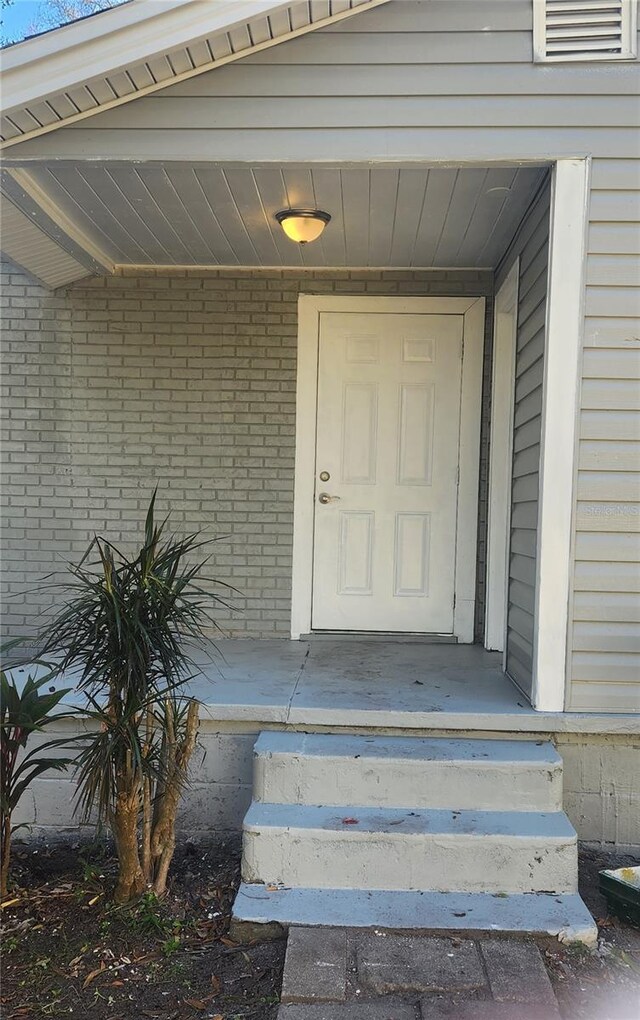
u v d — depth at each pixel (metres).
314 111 3.07
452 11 3.05
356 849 2.78
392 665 4.09
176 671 2.61
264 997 2.33
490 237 4.09
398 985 2.30
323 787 3.01
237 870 3.08
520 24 3.06
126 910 2.74
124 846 2.74
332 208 3.69
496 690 3.59
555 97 3.07
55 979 2.42
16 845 3.37
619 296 3.14
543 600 3.21
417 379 4.68
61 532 4.73
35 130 3.04
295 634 4.73
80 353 4.70
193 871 3.07
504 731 3.22
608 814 3.27
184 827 3.38
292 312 4.67
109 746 2.52
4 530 4.74
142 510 4.72
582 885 3.00
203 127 3.06
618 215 3.11
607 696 3.21
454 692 3.54
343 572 4.73
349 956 2.43
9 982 2.41
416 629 4.73
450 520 4.70
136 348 4.69
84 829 3.43
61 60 2.77
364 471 4.71
